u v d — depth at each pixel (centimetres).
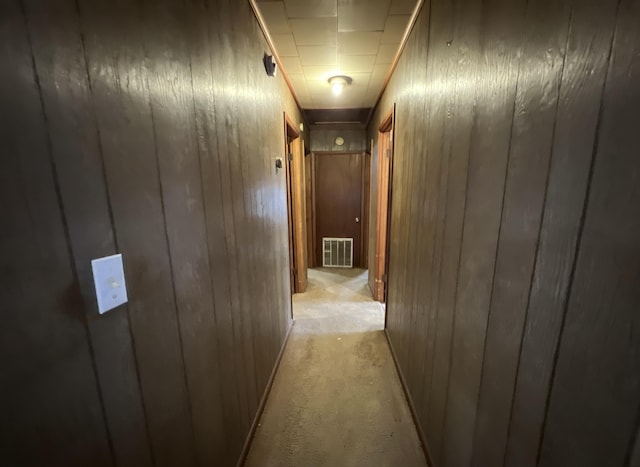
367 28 168
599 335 45
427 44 136
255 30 153
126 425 63
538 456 60
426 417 137
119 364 60
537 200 60
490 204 79
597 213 45
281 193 227
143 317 67
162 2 74
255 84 153
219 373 109
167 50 76
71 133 49
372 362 214
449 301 109
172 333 79
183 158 84
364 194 459
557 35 53
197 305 92
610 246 43
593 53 46
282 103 228
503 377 73
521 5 65
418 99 152
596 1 45
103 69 56
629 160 40
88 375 53
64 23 48
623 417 42
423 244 142
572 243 50
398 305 206
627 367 41
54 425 47
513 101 68
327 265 484
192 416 90
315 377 197
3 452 40
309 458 137
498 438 75
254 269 151
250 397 145
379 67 222
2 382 40
